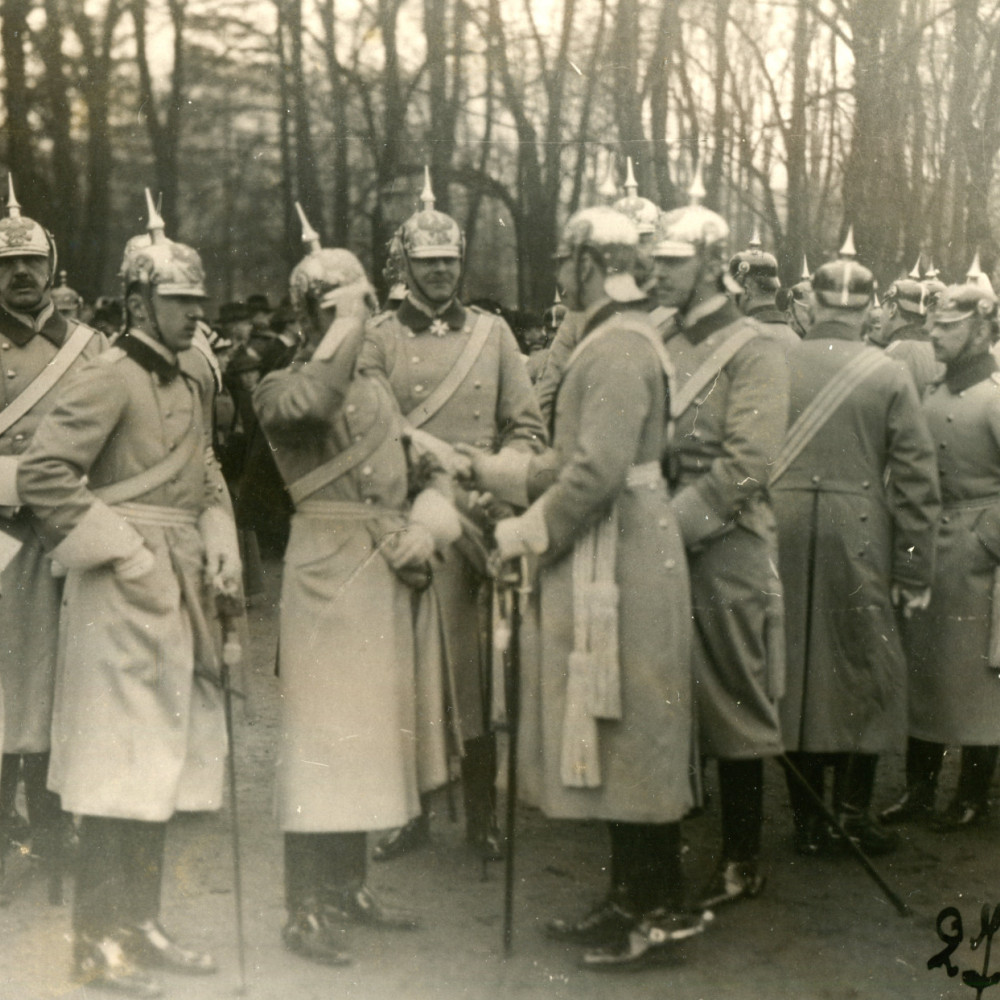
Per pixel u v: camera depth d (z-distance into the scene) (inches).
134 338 122.6
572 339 152.9
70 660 122.5
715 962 126.5
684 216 131.8
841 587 150.6
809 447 151.2
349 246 164.7
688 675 124.1
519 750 125.3
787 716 149.7
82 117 171.6
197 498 126.3
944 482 164.1
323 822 124.1
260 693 178.9
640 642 121.0
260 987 119.3
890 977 125.0
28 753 144.0
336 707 125.5
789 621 150.2
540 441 151.1
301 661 126.5
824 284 154.3
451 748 136.3
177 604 122.1
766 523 135.3
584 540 121.8
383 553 127.9
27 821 149.9
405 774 128.1
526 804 124.9
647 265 130.7
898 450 151.8
